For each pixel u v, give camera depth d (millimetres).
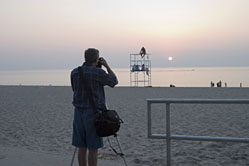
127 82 91125
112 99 19297
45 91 26781
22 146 6836
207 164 5129
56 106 15523
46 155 5309
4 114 12719
